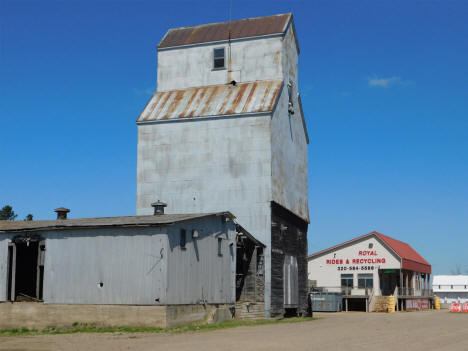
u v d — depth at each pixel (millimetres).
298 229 40531
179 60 40031
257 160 34562
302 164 42688
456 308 53938
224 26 40875
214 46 39406
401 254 65625
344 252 67188
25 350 16969
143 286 23781
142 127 37188
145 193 36219
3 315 25953
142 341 18938
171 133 36531
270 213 33812
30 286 28828
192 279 25719
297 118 41781
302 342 19062
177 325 24141
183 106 37406
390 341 19922
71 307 24797
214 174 35188
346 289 62562
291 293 37625
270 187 34094
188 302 25234
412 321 33719
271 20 40094
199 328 23953
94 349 16953
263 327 26250
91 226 24859
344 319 36844
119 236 24547
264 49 38500
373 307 60781
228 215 29438
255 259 33156
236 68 38688
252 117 35125
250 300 32750
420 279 78188
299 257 40312
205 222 27375
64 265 25312
